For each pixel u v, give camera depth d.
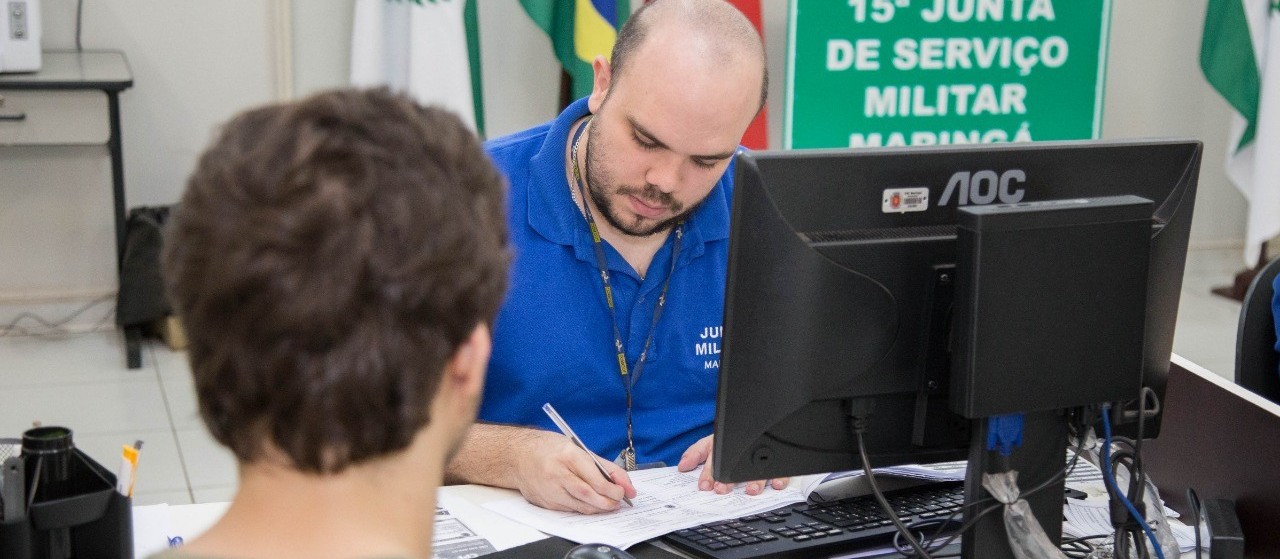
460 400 0.64
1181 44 4.77
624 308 1.61
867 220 1.11
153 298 3.71
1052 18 3.96
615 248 1.60
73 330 3.99
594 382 1.59
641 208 1.48
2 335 3.92
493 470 1.38
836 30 3.80
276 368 0.55
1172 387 1.39
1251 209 4.40
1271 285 1.84
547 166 1.59
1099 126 4.06
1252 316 1.83
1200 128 4.89
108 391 3.48
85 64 3.58
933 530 1.29
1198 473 1.36
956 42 3.90
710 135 1.38
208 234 0.56
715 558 1.18
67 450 1.12
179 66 3.91
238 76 3.97
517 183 1.60
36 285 3.98
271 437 0.58
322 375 0.55
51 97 3.36
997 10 3.91
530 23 4.15
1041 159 1.16
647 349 1.61
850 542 1.23
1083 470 1.51
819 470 1.19
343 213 0.55
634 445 1.62
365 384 0.56
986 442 1.13
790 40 3.78
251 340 0.55
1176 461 1.39
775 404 1.12
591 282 1.59
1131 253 1.11
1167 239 1.23
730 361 1.11
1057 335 1.09
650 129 1.39
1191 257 5.01
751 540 1.22
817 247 1.09
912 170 1.11
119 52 3.82
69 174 3.92
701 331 1.65
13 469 1.07
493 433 1.42
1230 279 4.89
